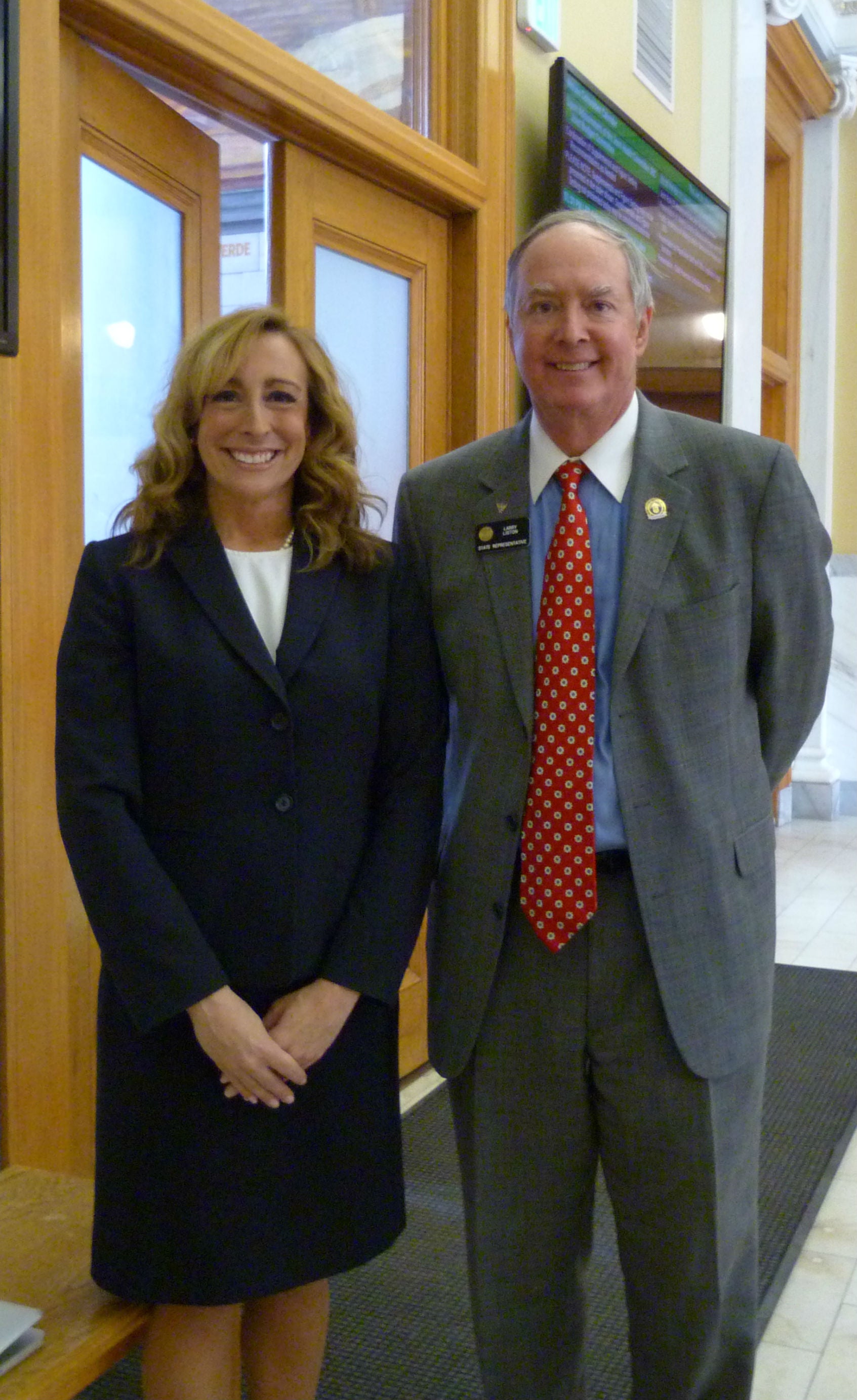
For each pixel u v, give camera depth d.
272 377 1.53
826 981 4.43
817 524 1.70
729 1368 1.78
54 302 2.18
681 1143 1.64
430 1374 2.17
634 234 4.35
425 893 1.62
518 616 1.66
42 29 2.13
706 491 1.67
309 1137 1.54
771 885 1.74
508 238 3.73
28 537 2.13
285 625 1.57
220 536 1.60
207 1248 1.47
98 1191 1.53
